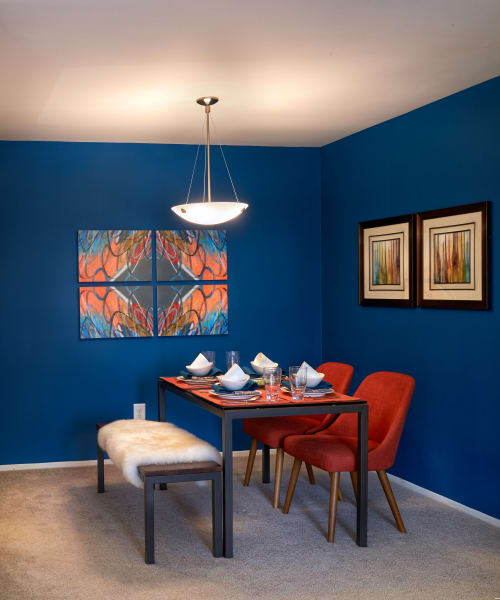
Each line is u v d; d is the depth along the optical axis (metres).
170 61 3.32
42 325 4.99
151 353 5.20
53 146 5.00
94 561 3.14
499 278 3.61
